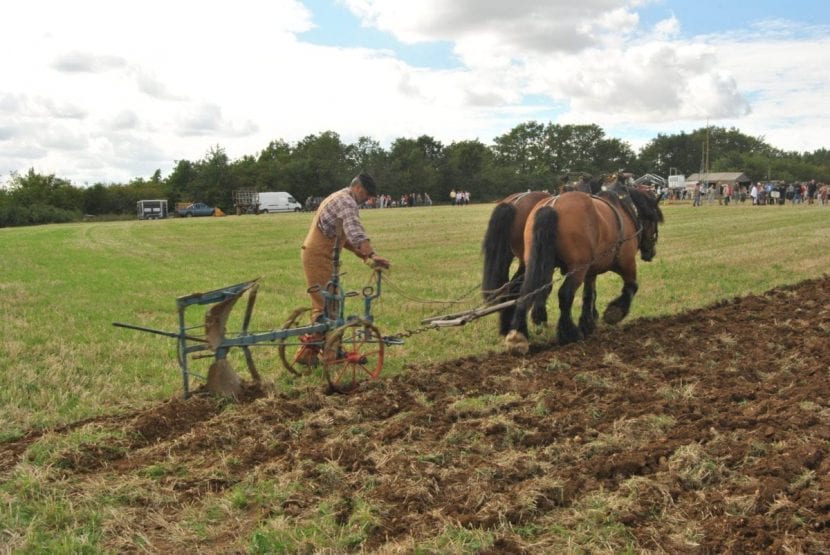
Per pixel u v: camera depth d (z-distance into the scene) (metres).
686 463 5.12
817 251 19.77
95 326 10.51
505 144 134.50
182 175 82.38
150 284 15.52
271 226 39.59
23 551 4.08
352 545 4.25
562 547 4.18
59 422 6.32
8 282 15.69
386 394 6.91
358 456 5.36
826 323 10.17
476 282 15.37
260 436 5.88
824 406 6.34
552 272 8.30
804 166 135.75
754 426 5.91
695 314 11.00
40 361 8.30
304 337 7.77
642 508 4.56
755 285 13.95
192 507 4.70
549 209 8.37
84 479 5.09
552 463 5.32
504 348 8.79
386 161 91.69
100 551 4.14
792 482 4.90
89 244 28.20
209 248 25.73
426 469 5.17
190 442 5.71
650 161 147.00
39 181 76.00
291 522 4.48
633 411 6.29
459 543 4.15
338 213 7.67
